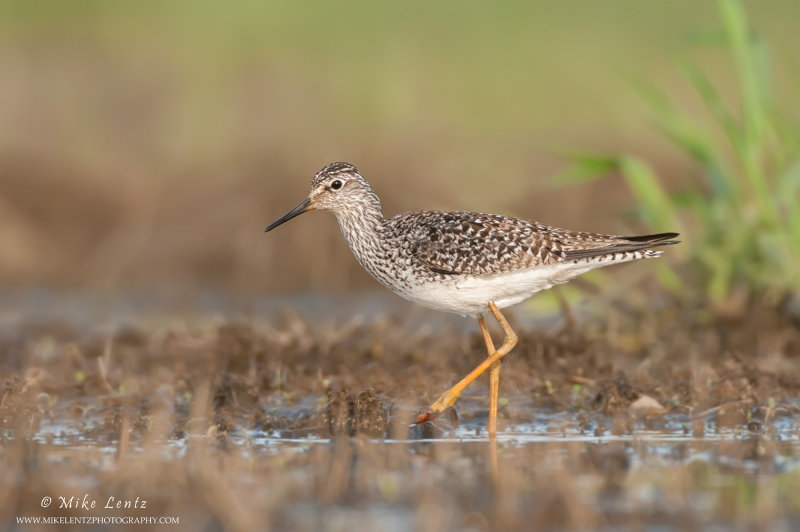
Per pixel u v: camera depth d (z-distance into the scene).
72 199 22.70
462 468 10.34
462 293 12.56
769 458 10.66
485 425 12.46
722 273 16.25
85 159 23.34
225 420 12.29
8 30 26.73
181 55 26.39
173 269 21.94
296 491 9.55
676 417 12.56
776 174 17.14
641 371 13.96
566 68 26.12
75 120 24.25
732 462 10.50
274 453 11.05
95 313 19.09
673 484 9.67
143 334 16.56
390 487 9.67
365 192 13.49
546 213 22.11
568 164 22.94
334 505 9.12
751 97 16.11
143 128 24.34
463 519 8.73
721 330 15.99
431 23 27.83
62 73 25.48
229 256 21.98
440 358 15.19
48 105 24.50
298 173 22.80
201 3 27.89
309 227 21.86
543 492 9.45
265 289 21.38
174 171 23.27
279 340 15.60
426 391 13.60
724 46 25.95
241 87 25.42
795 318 15.99
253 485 9.74
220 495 9.34
